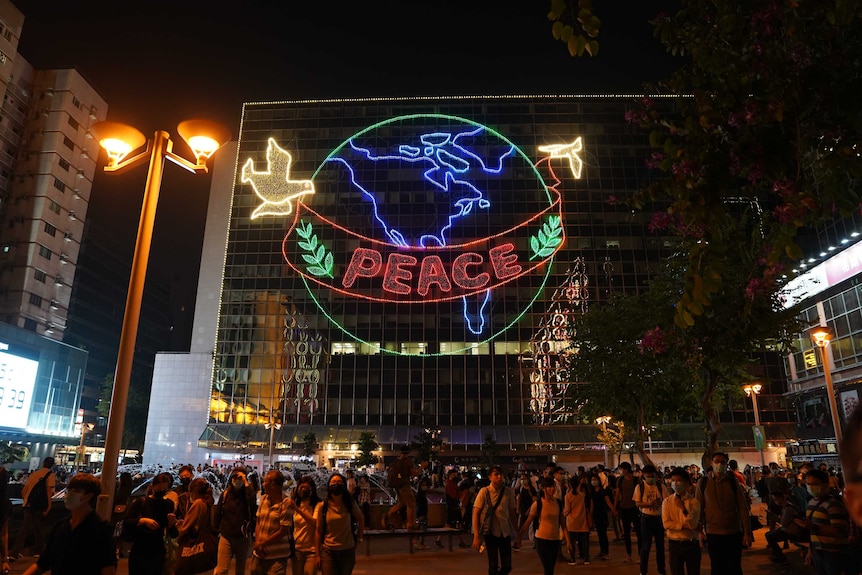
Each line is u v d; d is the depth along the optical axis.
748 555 15.66
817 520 8.38
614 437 45.88
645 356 23.62
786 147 4.97
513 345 74.62
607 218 79.31
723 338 17.12
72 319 107.81
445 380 73.94
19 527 16.59
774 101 4.87
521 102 84.88
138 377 130.38
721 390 24.45
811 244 59.88
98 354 115.88
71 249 82.12
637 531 15.50
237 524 9.56
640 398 26.19
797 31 5.08
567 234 78.56
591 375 27.36
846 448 1.61
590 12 4.83
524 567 14.61
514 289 76.38
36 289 75.69
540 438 70.69
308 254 78.81
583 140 83.00
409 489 17.84
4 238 76.00
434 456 63.41
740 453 70.56
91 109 86.94
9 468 59.19
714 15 6.03
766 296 16.73
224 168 87.38
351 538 9.17
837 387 54.50
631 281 76.44
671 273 20.70
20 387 63.28
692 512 9.66
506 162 81.94
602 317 26.48
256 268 78.81
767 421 71.94
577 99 84.94
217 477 34.69
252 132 84.69
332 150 83.31
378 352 75.19
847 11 4.46
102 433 110.00
